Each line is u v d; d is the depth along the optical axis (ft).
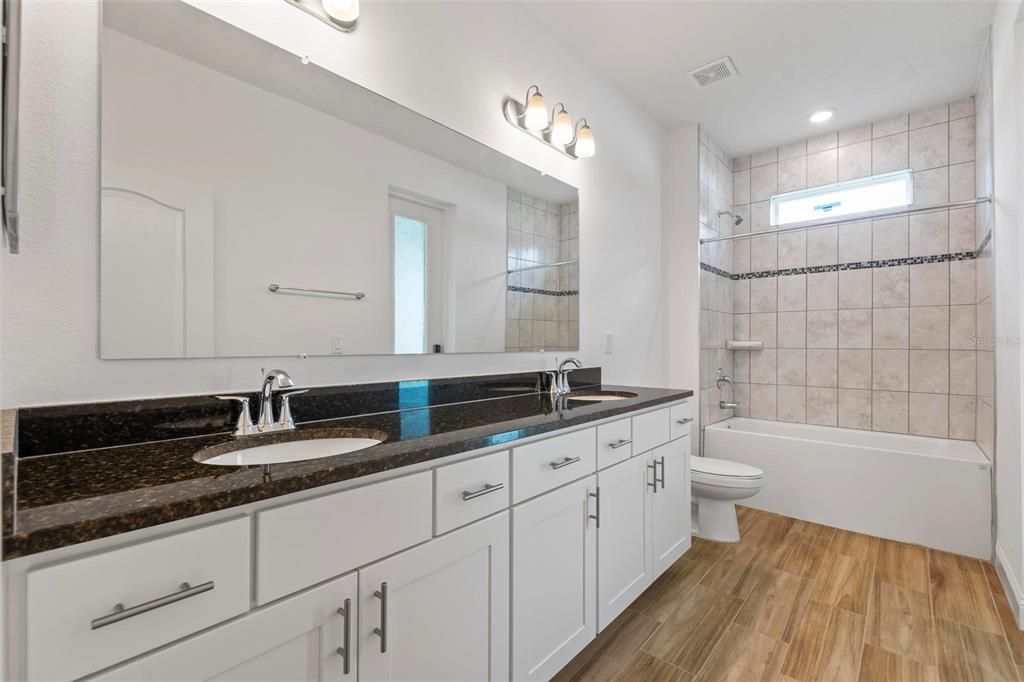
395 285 5.32
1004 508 6.70
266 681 2.49
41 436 3.02
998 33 6.58
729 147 11.60
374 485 2.98
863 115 10.00
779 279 11.57
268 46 4.17
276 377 3.89
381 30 5.06
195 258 3.79
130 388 3.44
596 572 5.13
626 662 5.10
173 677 2.15
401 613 3.14
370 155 5.07
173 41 3.68
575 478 4.82
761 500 9.67
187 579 2.21
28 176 3.01
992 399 7.39
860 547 7.93
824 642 5.41
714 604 6.21
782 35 7.41
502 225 6.64
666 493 6.65
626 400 6.07
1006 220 6.33
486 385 6.31
